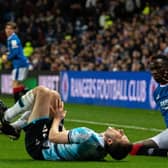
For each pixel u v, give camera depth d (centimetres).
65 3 5441
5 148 1841
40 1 5656
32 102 1565
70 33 5119
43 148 1470
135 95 3806
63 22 5238
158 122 2873
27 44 5150
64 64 4506
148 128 2580
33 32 5303
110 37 4472
